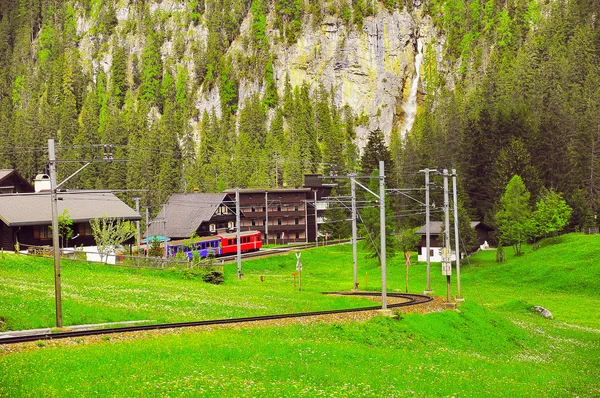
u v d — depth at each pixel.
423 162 155.75
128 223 100.38
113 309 49.00
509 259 117.19
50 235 89.12
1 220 85.44
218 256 121.31
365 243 124.81
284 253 129.38
